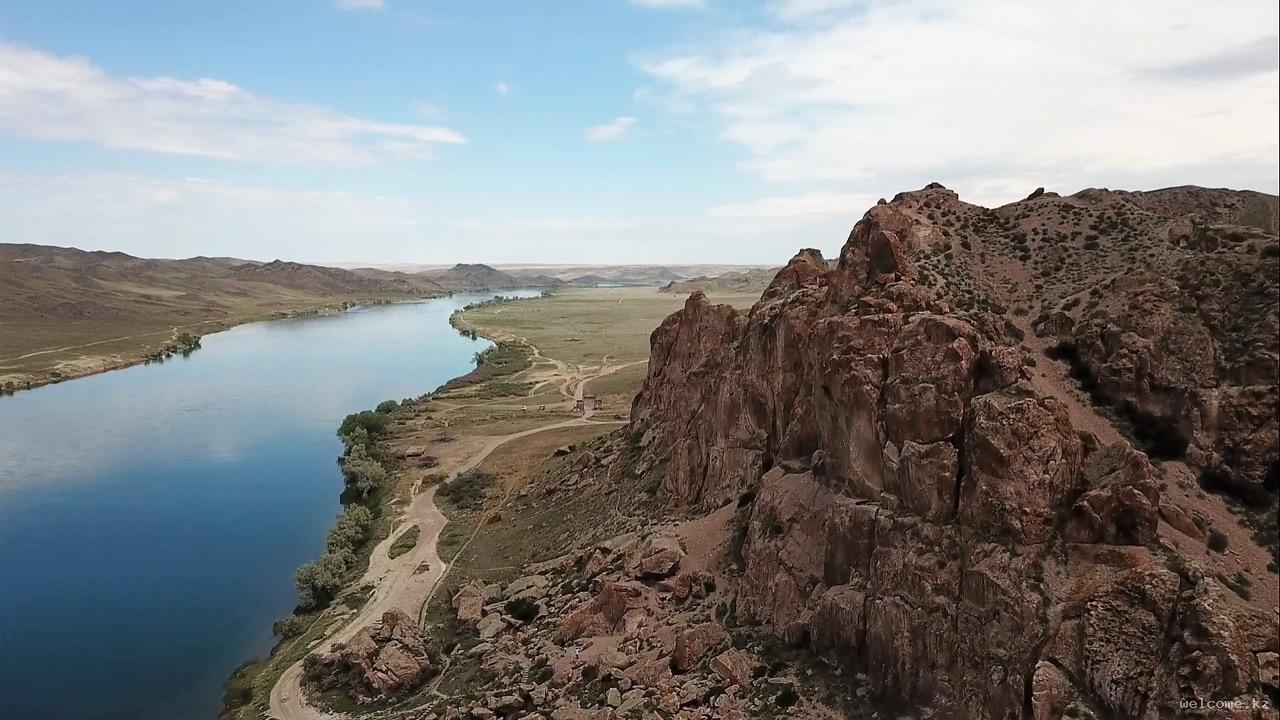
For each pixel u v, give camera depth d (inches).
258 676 2456.9
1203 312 1676.9
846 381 1815.9
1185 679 1144.2
